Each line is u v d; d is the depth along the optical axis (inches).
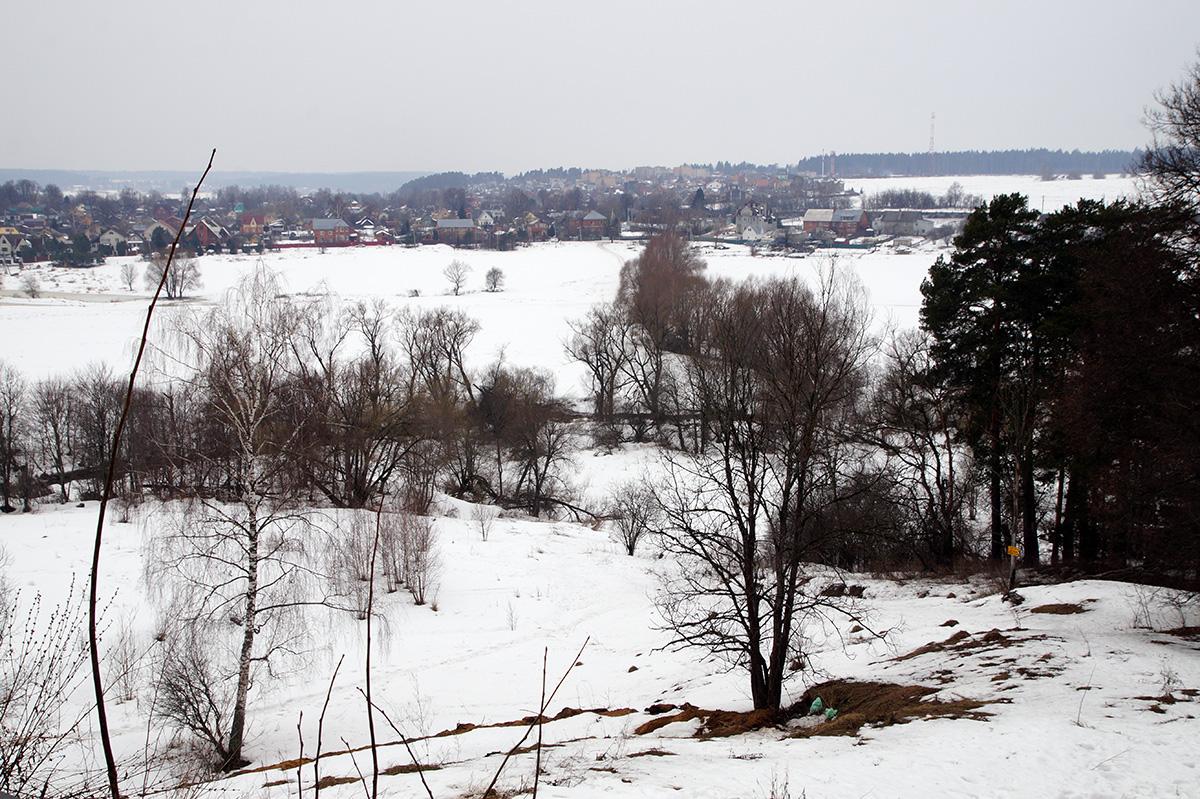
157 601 954.1
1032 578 1047.6
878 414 1330.0
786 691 729.6
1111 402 858.8
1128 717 468.1
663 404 2237.9
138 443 1301.7
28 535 1312.7
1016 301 1080.2
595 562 1427.2
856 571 1311.5
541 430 1958.7
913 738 472.7
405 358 2493.8
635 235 7751.0
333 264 5733.3
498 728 715.4
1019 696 543.2
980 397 1138.7
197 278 4249.5
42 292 4252.0
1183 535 765.9
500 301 4079.7
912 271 4446.4
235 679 862.5
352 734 757.3
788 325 663.8
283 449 870.4
